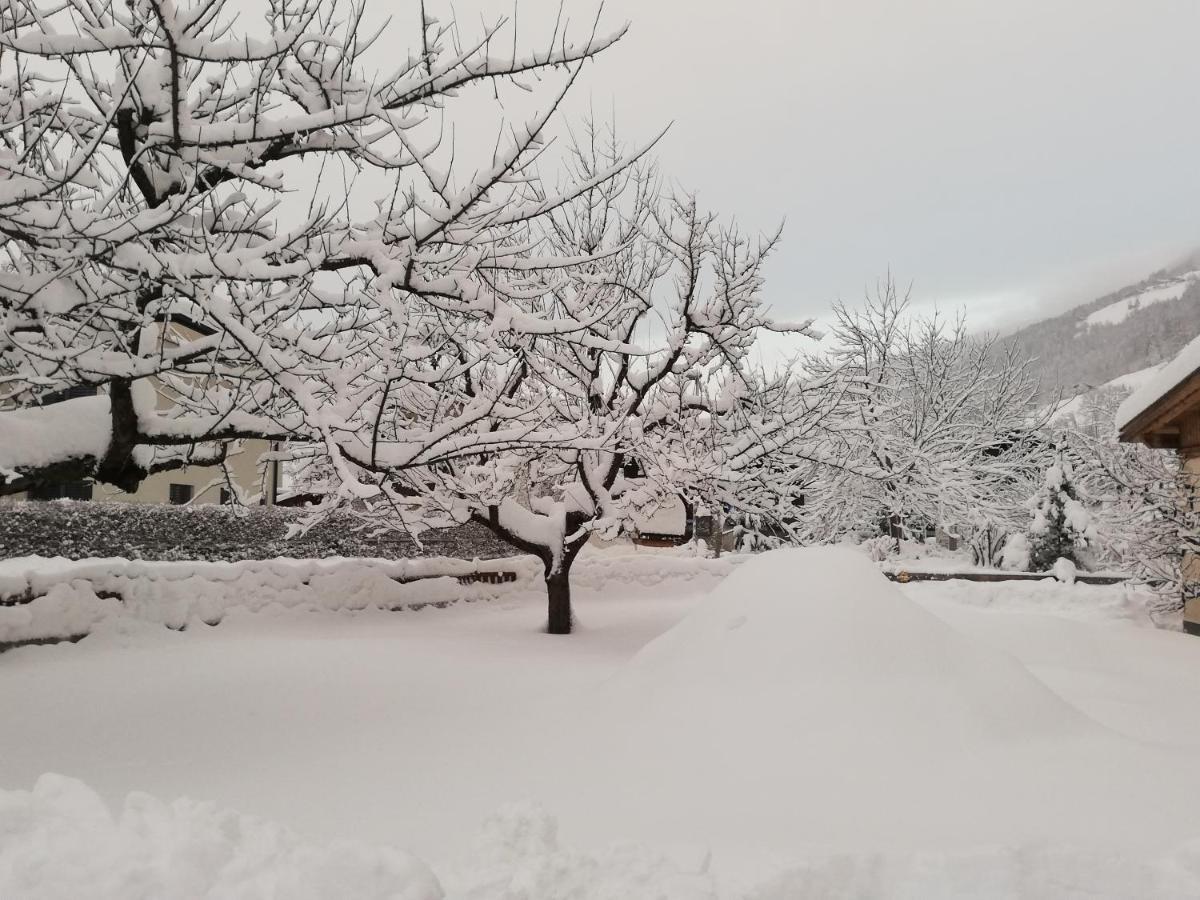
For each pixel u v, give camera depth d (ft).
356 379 27.71
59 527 46.96
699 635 22.40
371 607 49.11
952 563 94.32
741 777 16.76
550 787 17.15
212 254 19.84
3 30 18.47
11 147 21.56
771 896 11.19
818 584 22.04
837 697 18.85
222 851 10.66
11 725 23.43
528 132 21.01
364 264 23.63
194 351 21.76
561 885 10.87
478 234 24.26
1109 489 77.46
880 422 61.93
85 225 18.95
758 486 51.65
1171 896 11.57
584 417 44.01
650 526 104.06
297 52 22.06
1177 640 42.75
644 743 19.07
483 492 41.88
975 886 11.67
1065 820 14.46
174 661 33.27
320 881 9.95
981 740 17.93
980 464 97.45
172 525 51.98
